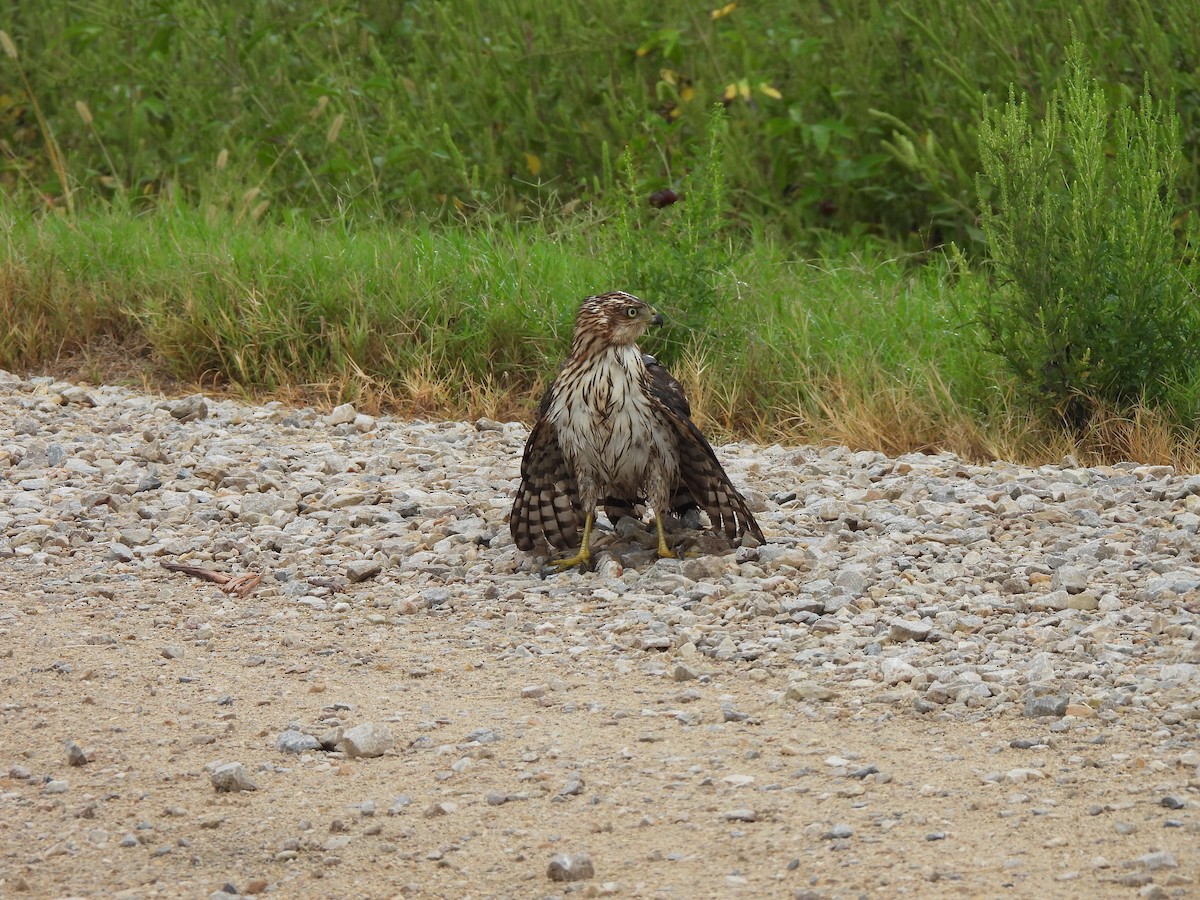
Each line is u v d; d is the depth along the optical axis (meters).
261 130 20.44
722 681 7.87
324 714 7.53
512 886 5.75
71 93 21.44
